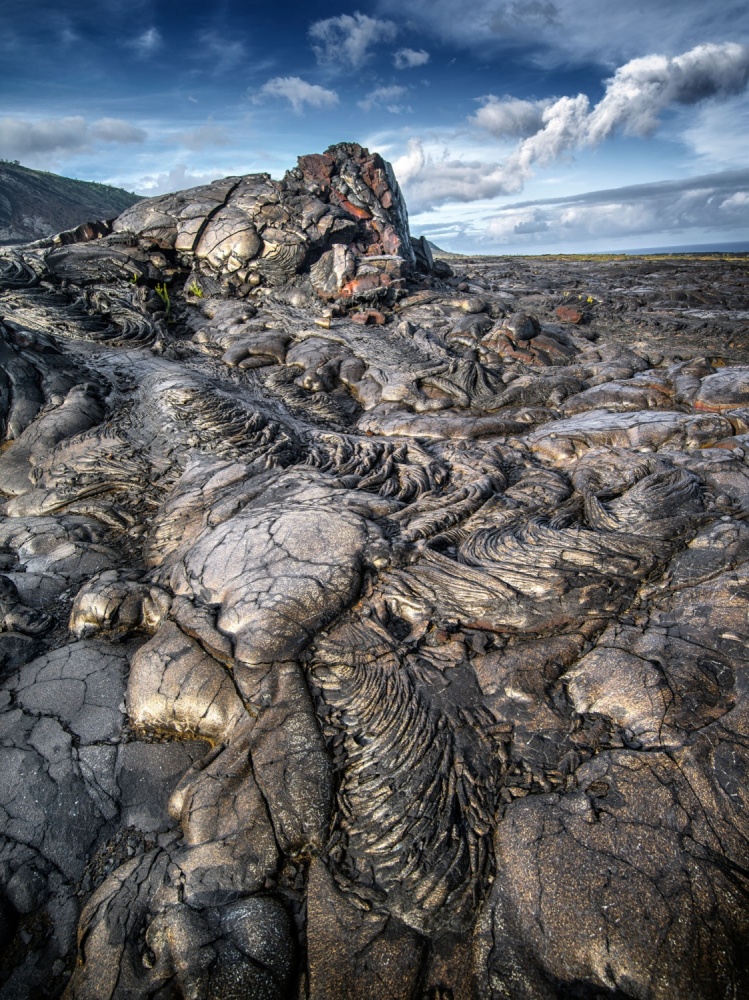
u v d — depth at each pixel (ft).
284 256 20.53
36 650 7.84
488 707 5.92
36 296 17.16
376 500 9.05
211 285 21.03
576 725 5.59
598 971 4.07
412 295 20.30
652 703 5.46
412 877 4.82
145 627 7.91
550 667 6.18
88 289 18.19
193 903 4.93
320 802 5.36
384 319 18.85
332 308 19.07
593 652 6.26
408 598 7.29
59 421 12.13
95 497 10.85
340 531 8.08
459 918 4.56
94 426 12.46
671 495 8.19
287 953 4.56
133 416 12.60
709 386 11.93
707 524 7.73
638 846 4.48
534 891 4.47
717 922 4.05
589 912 4.24
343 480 9.88
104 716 6.80
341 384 15.78
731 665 5.64
